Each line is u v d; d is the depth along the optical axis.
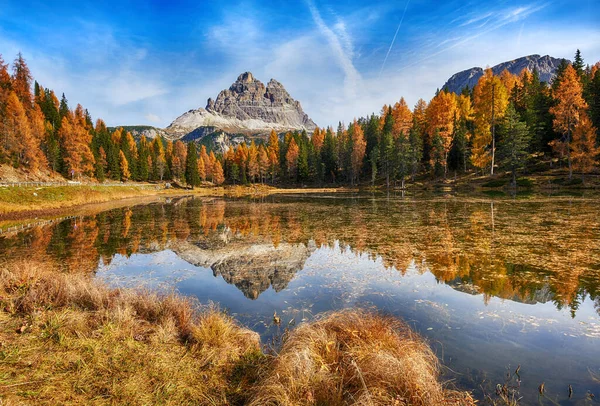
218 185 101.50
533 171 44.16
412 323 6.72
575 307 7.39
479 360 5.23
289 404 3.77
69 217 27.33
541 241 14.10
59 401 3.62
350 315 6.16
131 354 4.82
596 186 34.66
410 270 10.70
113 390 3.91
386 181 68.31
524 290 8.53
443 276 9.93
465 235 15.98
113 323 5.77
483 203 29.88
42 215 28.48
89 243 16.44
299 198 50.97
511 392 4.33
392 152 60.66
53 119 75.62
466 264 11.05
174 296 7.42
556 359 5.25
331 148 88.69
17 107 52.16
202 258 13.35
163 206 38.88
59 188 40.59
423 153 63.47
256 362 5.09
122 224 23.25
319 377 4.18
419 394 3.86
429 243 14.57
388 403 3.75
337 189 75.00
